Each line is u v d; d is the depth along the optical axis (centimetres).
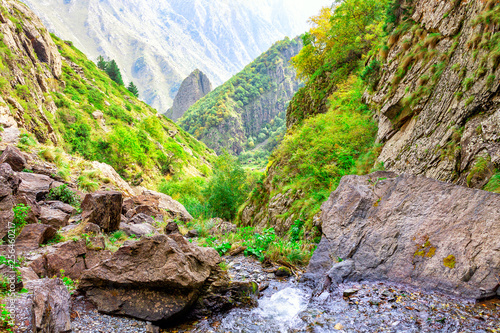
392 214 558
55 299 384
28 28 4803
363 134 1320
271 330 399
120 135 4234
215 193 2675
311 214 994
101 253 596
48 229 692
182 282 419
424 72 976
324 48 2944
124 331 382
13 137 1617
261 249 754
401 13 1321
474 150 617
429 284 432
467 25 830
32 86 3766
